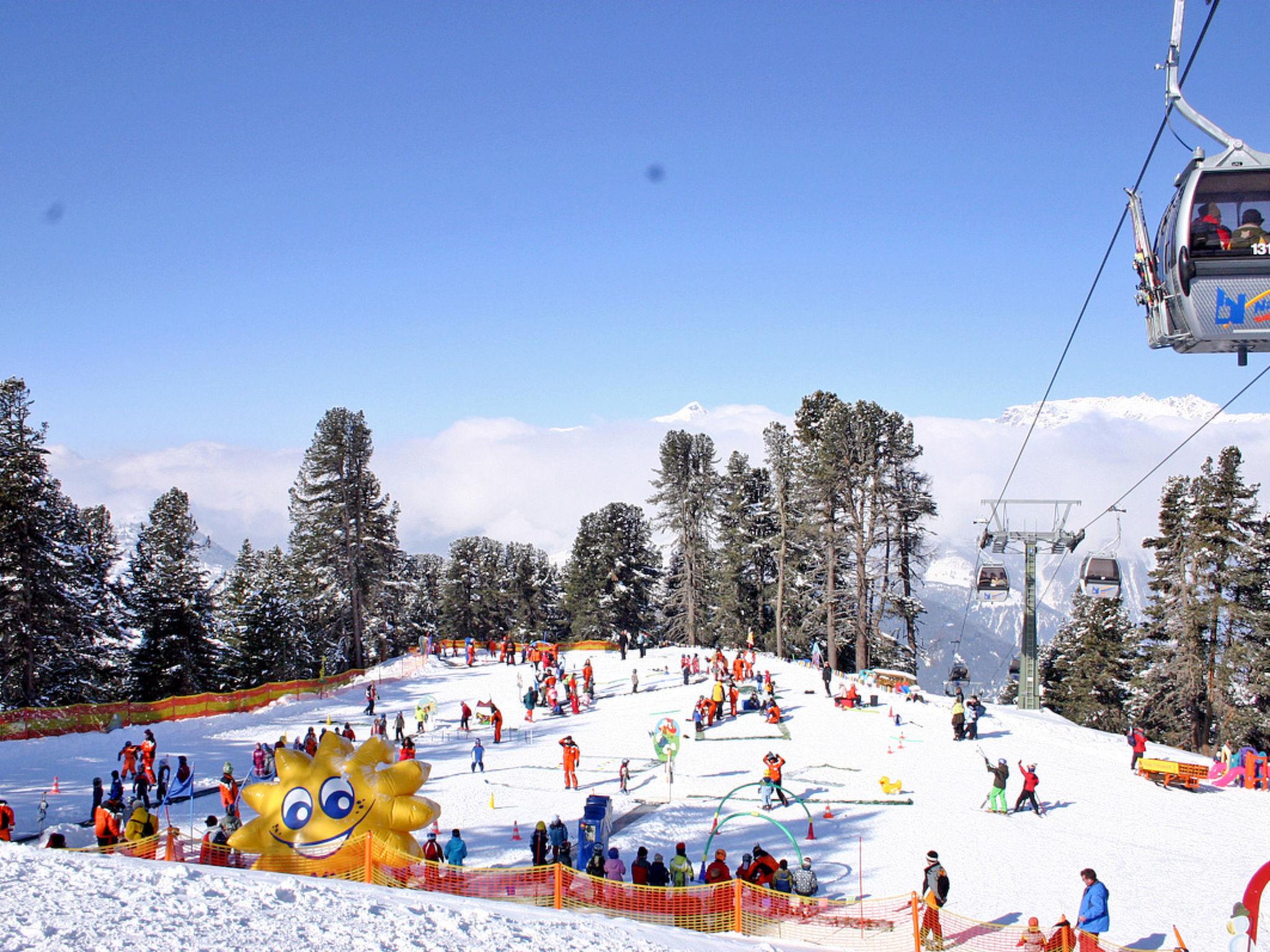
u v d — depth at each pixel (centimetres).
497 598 11225
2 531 5156
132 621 6606
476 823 2634
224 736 4291
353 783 1908
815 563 7406
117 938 1021
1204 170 1555
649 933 1348
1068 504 4691
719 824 2652
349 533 7794
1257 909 1344
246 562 8594
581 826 2259
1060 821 2689
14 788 3052
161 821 2695
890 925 1731
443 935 1155
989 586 4728
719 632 8588
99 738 3969
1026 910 1938
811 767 3369
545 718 4703
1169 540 5900
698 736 3953
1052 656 8019
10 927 1033
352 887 1374
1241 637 5516
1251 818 2833
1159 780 3244
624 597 9694
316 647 8012
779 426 7619
